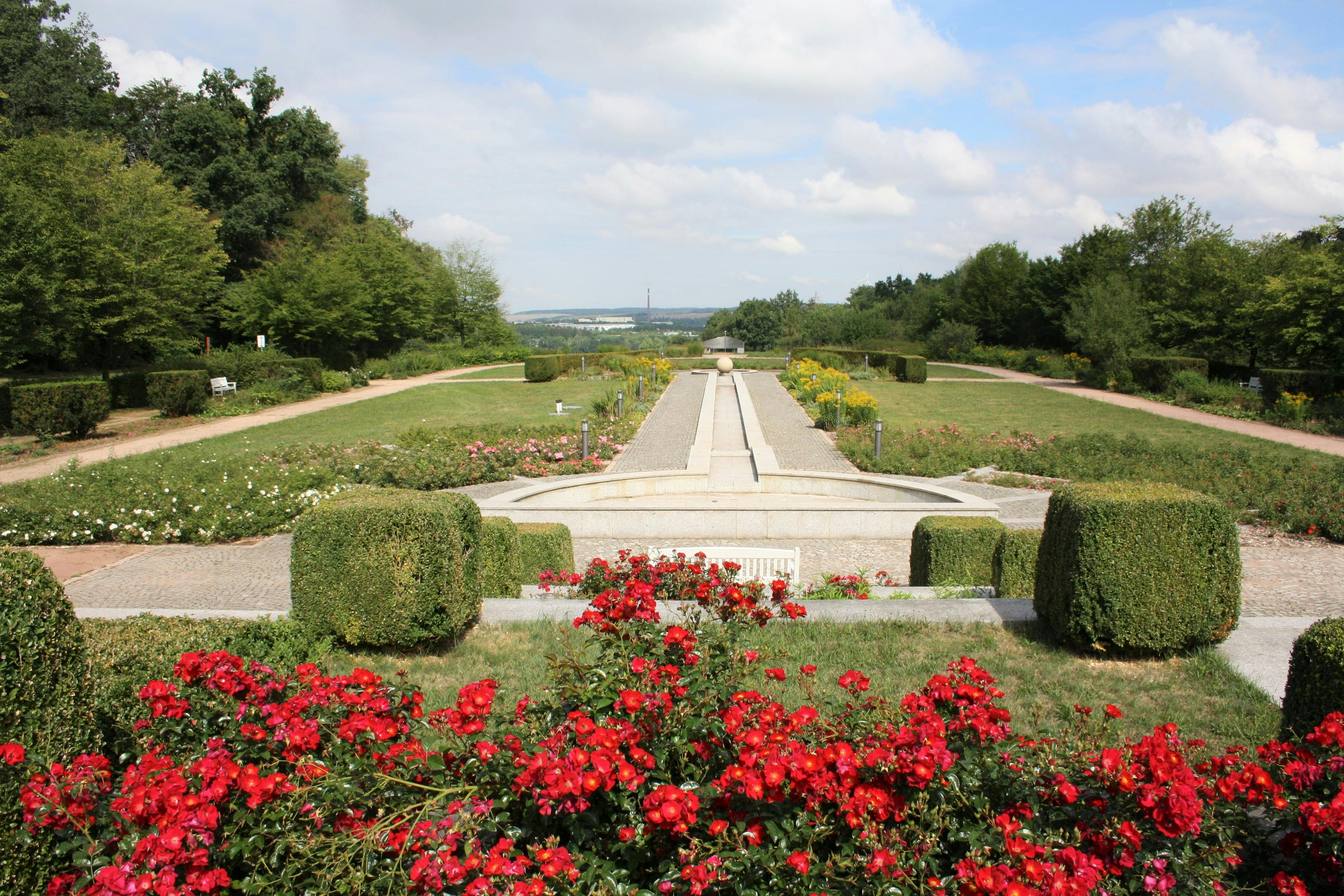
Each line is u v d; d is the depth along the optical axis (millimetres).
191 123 37188
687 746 2432
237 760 2549
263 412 24234
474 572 5711
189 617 4621
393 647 5305
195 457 13820
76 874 2182
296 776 2379
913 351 48938
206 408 23234
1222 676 4738
